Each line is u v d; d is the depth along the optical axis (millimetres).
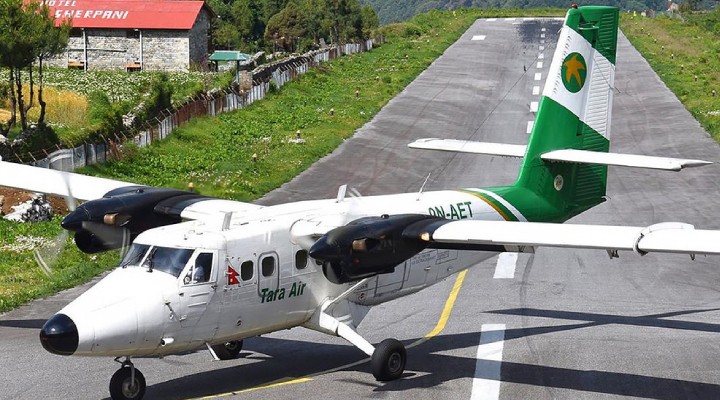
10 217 48406
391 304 35688
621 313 34219
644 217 51688
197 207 29203
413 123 84812
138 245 25406
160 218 29641
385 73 115000
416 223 26531
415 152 72500
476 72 115750
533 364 28438
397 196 30172
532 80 108875
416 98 98125
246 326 25984
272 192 59594
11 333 32219
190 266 24578
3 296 36625
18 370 28188
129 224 29062
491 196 31922
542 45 139375
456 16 188000
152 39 119375
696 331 31797
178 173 63531
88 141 62469
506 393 25844
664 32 158500
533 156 32906
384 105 94625
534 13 195125
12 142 57312
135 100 81062
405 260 26438
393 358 26797
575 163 34188
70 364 28797
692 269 41031
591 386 26391
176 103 79500
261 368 28469
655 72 114250
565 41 33344
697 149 72438
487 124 84125
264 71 99312
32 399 25688
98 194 32594
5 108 74375
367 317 34000
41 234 46688
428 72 116312
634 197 57406
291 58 110875
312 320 27719
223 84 93500
